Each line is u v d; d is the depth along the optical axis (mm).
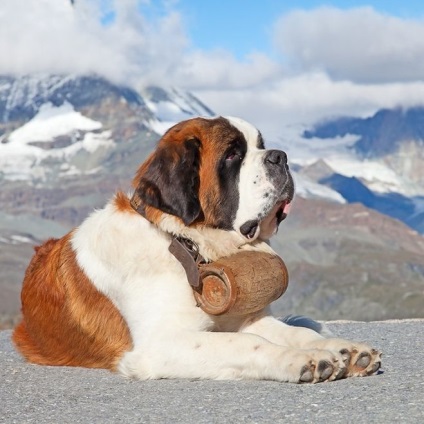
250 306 7641
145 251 7863
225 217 7977
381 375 7320
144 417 6020
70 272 8547
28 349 9133
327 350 7078
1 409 6570
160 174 7844
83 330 8414
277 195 7918
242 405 6242
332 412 5840
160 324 7691
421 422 5461
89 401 6727
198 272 7613
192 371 7395
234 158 7996
